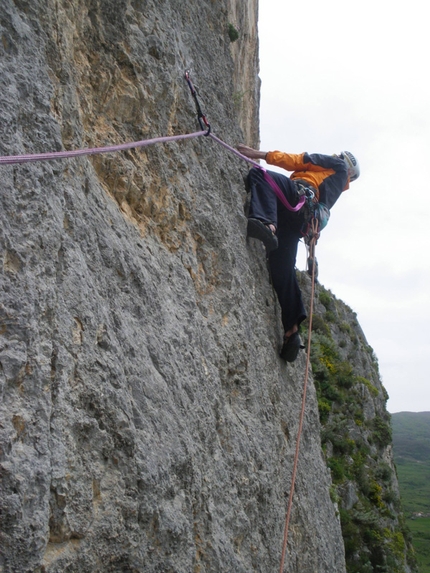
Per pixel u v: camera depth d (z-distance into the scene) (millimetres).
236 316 5332
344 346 27422
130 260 3951
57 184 3312
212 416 4422
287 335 6508
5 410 2615
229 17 9250
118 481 3215
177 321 4340
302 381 7328
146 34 4930
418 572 21453
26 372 2760
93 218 3717
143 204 4531
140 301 3939
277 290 6566
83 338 3221
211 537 3990
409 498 96062
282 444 5879
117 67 4551
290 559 5500
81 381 3123
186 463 3801
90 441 3105
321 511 6879
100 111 4402
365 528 17969
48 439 2777
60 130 3465
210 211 5320
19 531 2494
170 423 3770
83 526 2922
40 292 2928
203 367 4512
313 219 6410
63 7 3977
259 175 6180
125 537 3162
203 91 5898
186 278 4699
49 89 3391
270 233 5809
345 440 20703
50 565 2707
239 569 4242
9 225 2883
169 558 3475
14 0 3410
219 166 5816
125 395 3398
